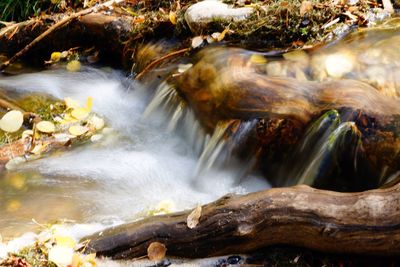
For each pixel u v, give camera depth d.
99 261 1.82
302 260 1.82
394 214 1.73
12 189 2.15
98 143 2.40
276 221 1.77
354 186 2.04
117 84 2.78
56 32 2.90
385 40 2.33
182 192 2.16
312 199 1.77
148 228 1.82
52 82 2.79
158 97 2.49
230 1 2.62
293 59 2.29
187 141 2.36
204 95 2.30
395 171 1.97
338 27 2.43
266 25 2.47
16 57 2.86
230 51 2.40
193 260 1.83
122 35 2.77
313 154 2.05
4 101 2.62
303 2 2.49
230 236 1.79
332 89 2.12
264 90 2.18
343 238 1.75
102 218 2.02
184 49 2.54
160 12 2.78
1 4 3.22
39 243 1.87
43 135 2.41
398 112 2.04
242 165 2.17
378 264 1.80
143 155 2.34
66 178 2.21
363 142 2.00
